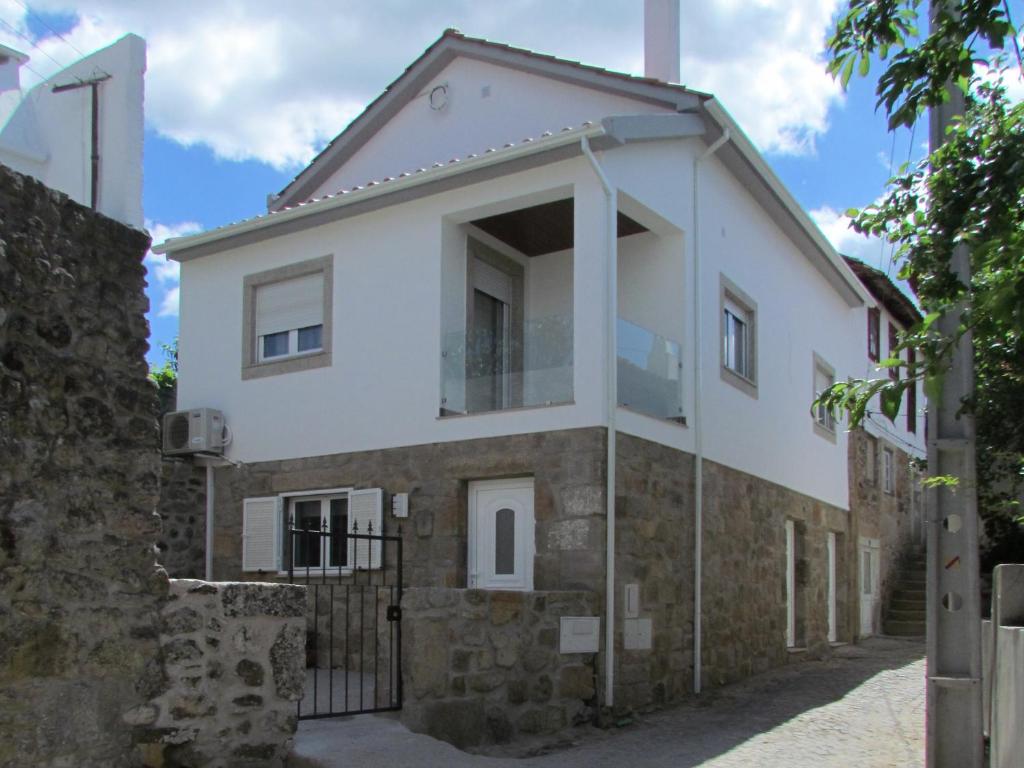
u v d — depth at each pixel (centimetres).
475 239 1223
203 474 1330
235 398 1313
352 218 1241
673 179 1197
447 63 1422
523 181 1103
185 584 602
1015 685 570
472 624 827
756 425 1399
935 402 575
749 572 1331
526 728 868
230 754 614
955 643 636
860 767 777
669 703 1075
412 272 1181
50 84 655
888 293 2108
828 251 1672
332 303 1245
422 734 749
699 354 1216
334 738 704
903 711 1023
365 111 1472
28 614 515
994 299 438
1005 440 723
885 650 1661
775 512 1450
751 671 1305
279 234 1294
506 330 1272
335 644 1038
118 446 573
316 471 1222
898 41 505
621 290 1238
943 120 650
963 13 465
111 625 557
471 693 819
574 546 1002
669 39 1426
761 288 1462
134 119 629
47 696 521
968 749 623
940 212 515
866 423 1952
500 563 1084
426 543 1114
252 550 1259
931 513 648
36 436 527
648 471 1086
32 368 529
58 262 549
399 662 784
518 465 1059
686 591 1144
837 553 1809
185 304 1380
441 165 1119
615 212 1058
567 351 1057
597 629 963
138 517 579
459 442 1106
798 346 1614
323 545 1090
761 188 1408
